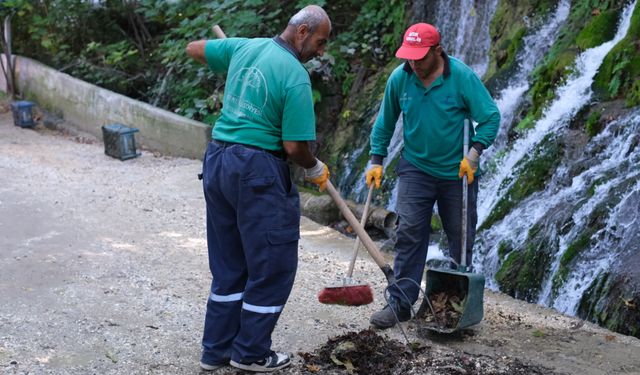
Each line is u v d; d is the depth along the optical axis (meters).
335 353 4.10
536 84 7.45
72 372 3.89
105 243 6.21
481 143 4.30
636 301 4.79
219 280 3.92
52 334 4.35
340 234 7.20
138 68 12.27
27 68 12.39
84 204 7.39
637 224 5.30
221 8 10.41
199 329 4.54
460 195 4.48
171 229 6.77
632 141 6.09
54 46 12.79
